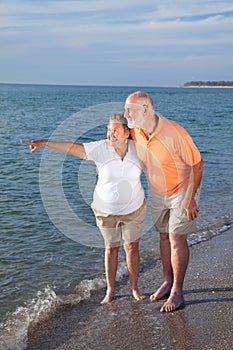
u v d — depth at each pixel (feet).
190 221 12.46
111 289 13.75
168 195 12.35
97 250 18.30
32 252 17.99
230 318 12.25
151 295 13.96
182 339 11.34
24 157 42.04
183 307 12.98
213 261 16.74
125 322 12.39
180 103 167.12
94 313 13.08
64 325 12.45
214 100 208.13
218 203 26.09
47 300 14.05
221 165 38.55
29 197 26.61
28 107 124.06
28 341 11.71
